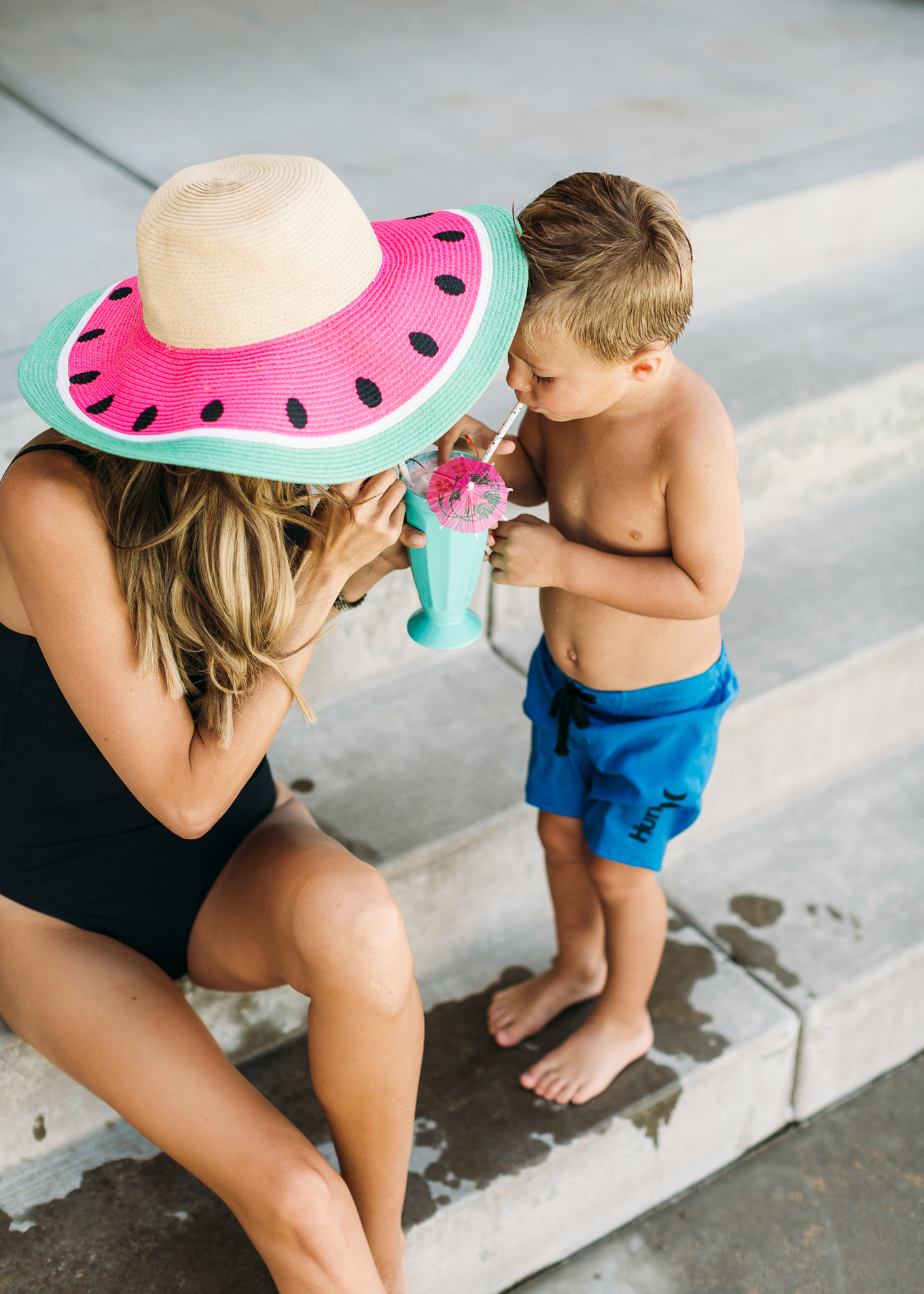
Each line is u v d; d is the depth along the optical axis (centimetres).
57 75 349
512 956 196
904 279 302
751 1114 185
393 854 179
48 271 242
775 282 295
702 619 144
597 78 359
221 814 126
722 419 134
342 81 351
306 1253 119
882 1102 199
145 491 115
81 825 133
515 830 191
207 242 104
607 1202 173
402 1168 135
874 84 356
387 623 214
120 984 132
